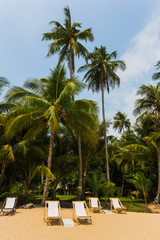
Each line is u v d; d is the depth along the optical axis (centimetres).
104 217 795
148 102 1614
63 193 2366
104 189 1256
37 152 1298
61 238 488
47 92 1183
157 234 554
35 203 1240
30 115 1034
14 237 484
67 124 1232
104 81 1758
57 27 1616
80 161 1335
